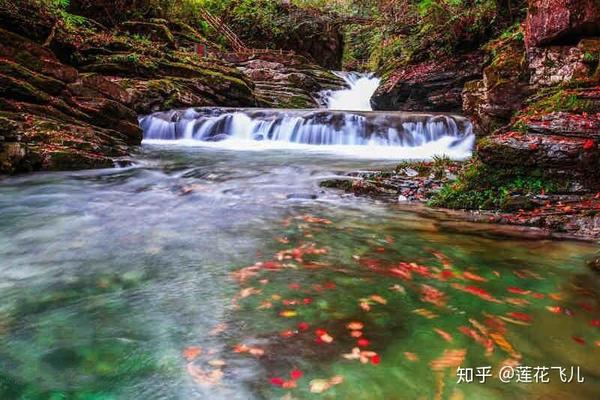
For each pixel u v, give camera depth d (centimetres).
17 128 784
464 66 1578
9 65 878
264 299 302
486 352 238
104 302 297
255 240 433
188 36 2191
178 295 308
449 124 1190
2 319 273
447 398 202
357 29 2900
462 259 382
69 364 228
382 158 1003
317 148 1201
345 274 346
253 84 1983
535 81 783
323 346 243
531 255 391
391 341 249
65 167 784
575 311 286
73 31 1405
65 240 429
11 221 493
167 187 689
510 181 550
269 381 214
